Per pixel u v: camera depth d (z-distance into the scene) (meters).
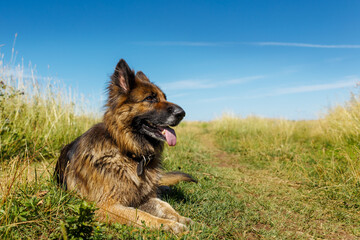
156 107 1.05
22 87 2.01
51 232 0.77
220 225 1.00
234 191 1.44
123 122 1.00
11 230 0.74
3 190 0.88
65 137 1.88
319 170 1.66
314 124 3.31
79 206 0.75
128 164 0.99
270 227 1.04
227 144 3.14
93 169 0.95
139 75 1.27
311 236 0.98
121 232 0.82
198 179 1.59
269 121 4.23
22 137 1.63
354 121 2.36
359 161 1.56
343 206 1.24
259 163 2.16
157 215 0.99
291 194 1.42
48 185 1.02
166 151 2.22
